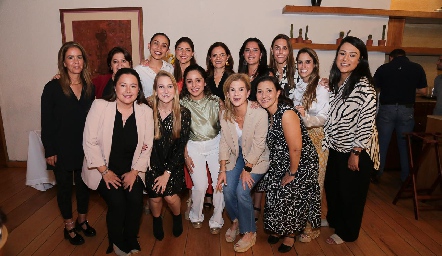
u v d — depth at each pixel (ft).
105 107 6.36
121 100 6.33
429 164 10.95
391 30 12.80
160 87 6.75
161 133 7.09
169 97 6.79
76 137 7.17
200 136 7.68
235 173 7.48
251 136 6.90
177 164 7.29
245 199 7.17
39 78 13.42
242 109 6.92
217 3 12.60
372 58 12.97
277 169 6.91
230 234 7.89
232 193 7.42
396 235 8.28
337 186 7.59
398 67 11.27
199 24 12.77
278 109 6.63
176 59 9.19
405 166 11.86
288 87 7.92
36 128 13.87
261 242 7.89
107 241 7.89
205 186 7.86
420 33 15.02
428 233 8.39
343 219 7.64
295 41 12.35
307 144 6.75
